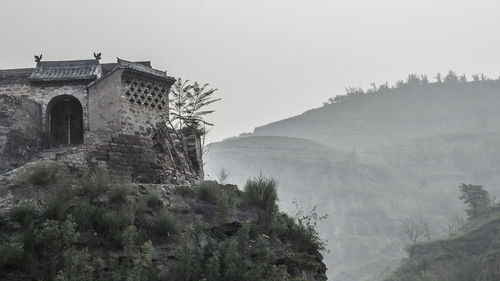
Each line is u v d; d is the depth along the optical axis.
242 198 21.62
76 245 16.58
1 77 28.58
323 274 22.33
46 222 16.27
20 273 15.43
